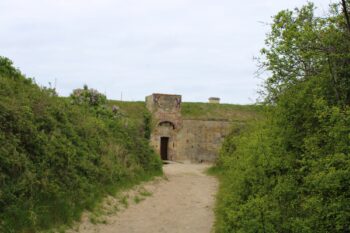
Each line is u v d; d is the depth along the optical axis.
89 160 15.32
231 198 10.75
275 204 7.89
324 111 7.13
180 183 21.58
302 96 8.54
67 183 12.54
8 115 11.62
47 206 10.70
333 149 7.00
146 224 12.62
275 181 9.03
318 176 6.36
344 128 6.54
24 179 10.56
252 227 7.75
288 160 8.66
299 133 8.89
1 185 9.98
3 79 13.57
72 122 16.52
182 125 38.75
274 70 9.61
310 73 8.99
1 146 10.70
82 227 11.22
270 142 9.55
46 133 13.34
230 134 26.61
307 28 8.29
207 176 25.38
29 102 13.65
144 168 21.62
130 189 17.09
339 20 8.09
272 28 9.29
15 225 9.27
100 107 22.70
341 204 6.05
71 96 22.39
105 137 19.30
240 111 41.62
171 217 13.68
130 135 22.83
